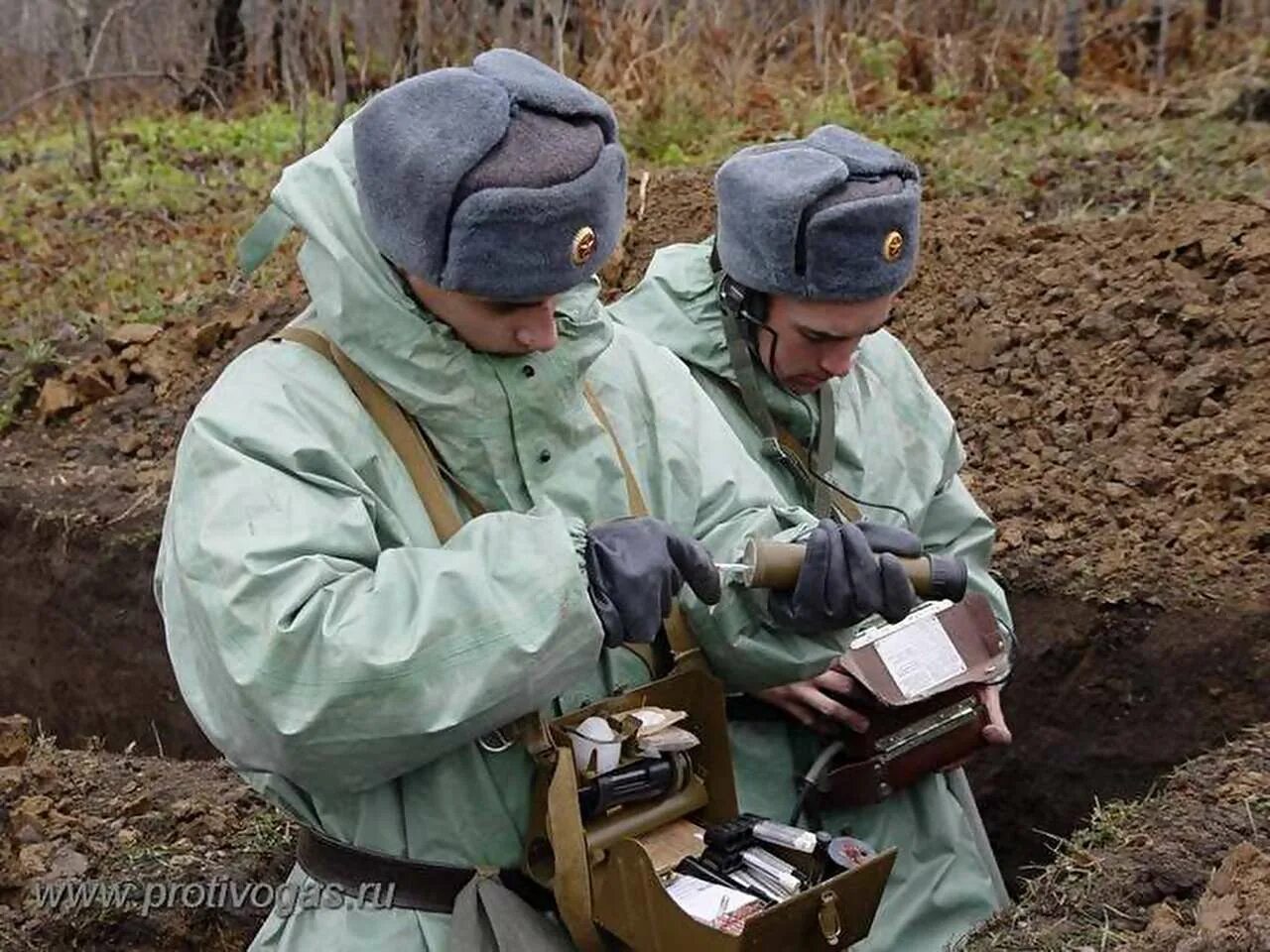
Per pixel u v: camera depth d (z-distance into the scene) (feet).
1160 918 8.95
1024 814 14.61
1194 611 14.06
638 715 7.93
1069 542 15.05
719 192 10.02
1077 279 18.03
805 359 10.09
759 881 7.91
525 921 7.82
